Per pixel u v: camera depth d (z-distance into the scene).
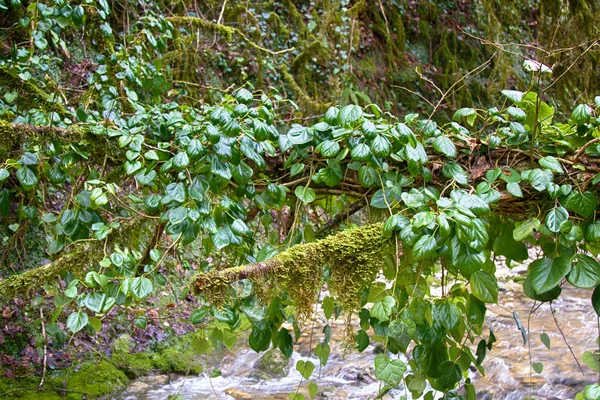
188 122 1.98
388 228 1.56
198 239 4.05
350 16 6.57
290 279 1.58
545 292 1.57
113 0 4.55
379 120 1.83
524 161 1.75
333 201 2.11
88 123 2.01
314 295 1.62
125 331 3.33
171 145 1.83
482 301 1.67
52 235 3.10
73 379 2.92
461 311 1.81
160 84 2.94
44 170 1.99
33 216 2.36
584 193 1.56
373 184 1.84
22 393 2.73
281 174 1.96
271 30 6.00
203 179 1.72
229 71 5.41
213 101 5.04
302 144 1.84
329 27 6.36
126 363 3.15
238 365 3.34
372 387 2.99
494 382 2.90
